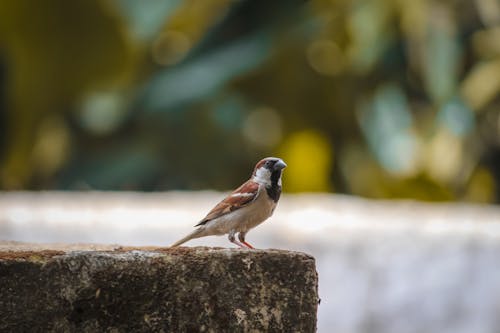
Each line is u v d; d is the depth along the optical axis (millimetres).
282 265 4641
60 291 4500
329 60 18875
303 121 18969
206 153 18828
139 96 18812
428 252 9758
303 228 10156
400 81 19641
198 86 18656
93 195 14055
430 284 9586
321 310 9539
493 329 9219
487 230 10305
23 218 10070
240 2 18703
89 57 18188
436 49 18859
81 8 17688
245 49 18797
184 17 18875
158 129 18875
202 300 4594
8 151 19078
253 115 18875
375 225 10469
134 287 4555
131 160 18969
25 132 18688
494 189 19781
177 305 4578
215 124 18641
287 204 12422
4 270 4461
